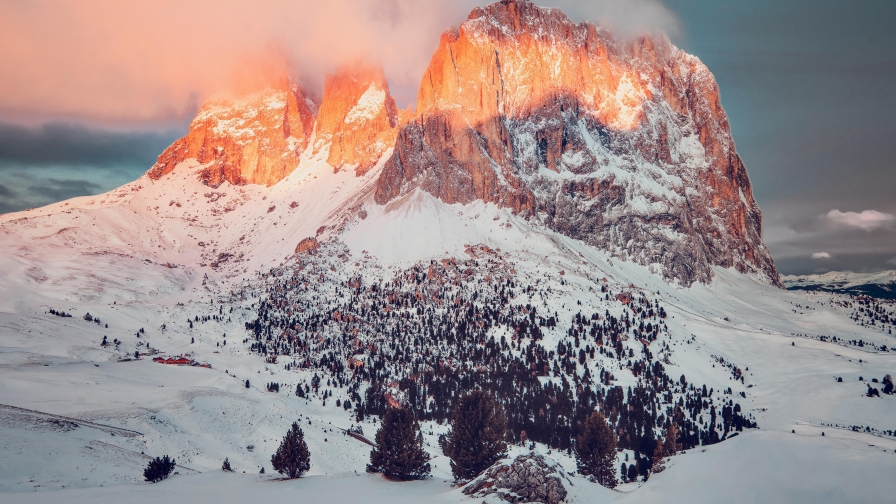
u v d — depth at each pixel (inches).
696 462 4224.9
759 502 3624.5
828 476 3673.7
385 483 5398.6
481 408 5767.7
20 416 6501.0
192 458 6953.7
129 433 7032.5
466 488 4662.9
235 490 4987.7
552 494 4402.1
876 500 3412.9
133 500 4571.9
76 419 7130.9
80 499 4603.8
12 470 5191.9
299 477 5703.7
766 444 4190.5
